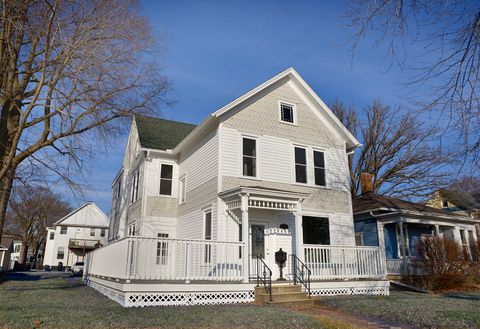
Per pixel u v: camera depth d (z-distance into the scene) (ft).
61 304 32.99
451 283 51.98
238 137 48.83
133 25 44.50
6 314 26.20
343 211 54.85
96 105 44.06
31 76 45.60
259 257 42.78
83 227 175.22
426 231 68.95
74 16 41.83
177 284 35.50
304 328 23.52
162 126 72.74
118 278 37.11
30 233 189.67
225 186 46.21
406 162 97.35
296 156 53.42
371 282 46.96
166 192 61.52
